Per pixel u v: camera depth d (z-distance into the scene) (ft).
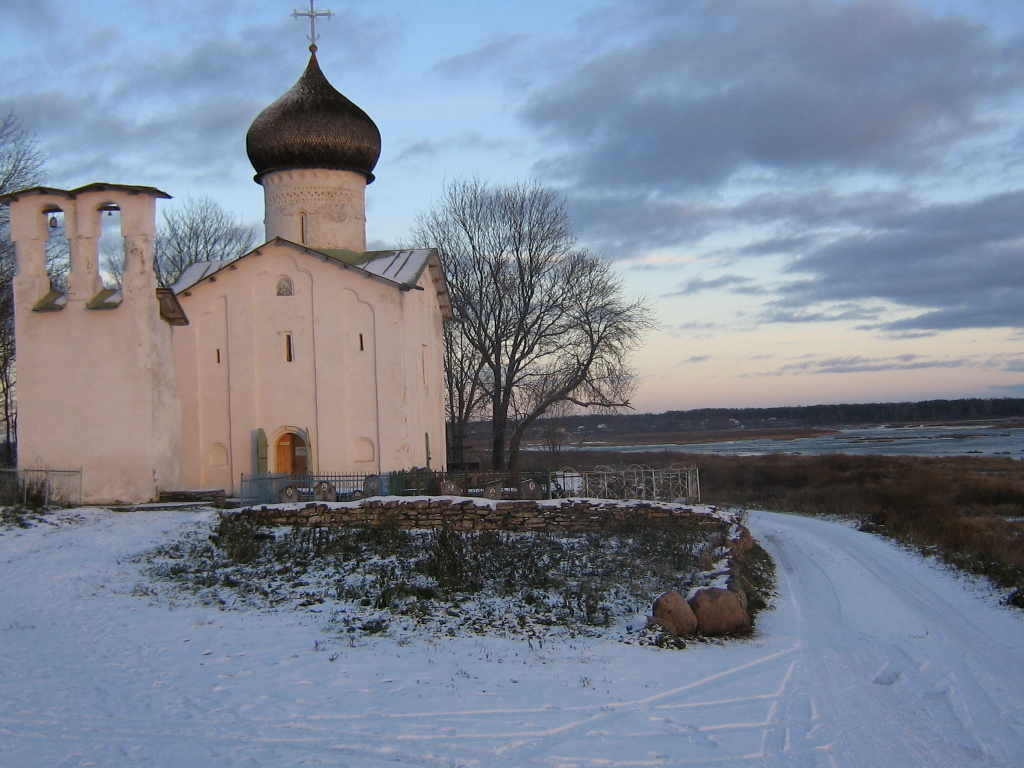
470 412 151.33
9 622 44.01
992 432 526.16
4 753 26.55
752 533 87.45
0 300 125.59
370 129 106.22
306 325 96.48
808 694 36.32
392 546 62.90
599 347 139.23
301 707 31.48
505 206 145.69
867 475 156.97
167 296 81.25
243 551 59.77
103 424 77.92
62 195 79.61
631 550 63.26
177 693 32.91
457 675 36.06
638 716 32.09
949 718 34.47
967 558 71.87
